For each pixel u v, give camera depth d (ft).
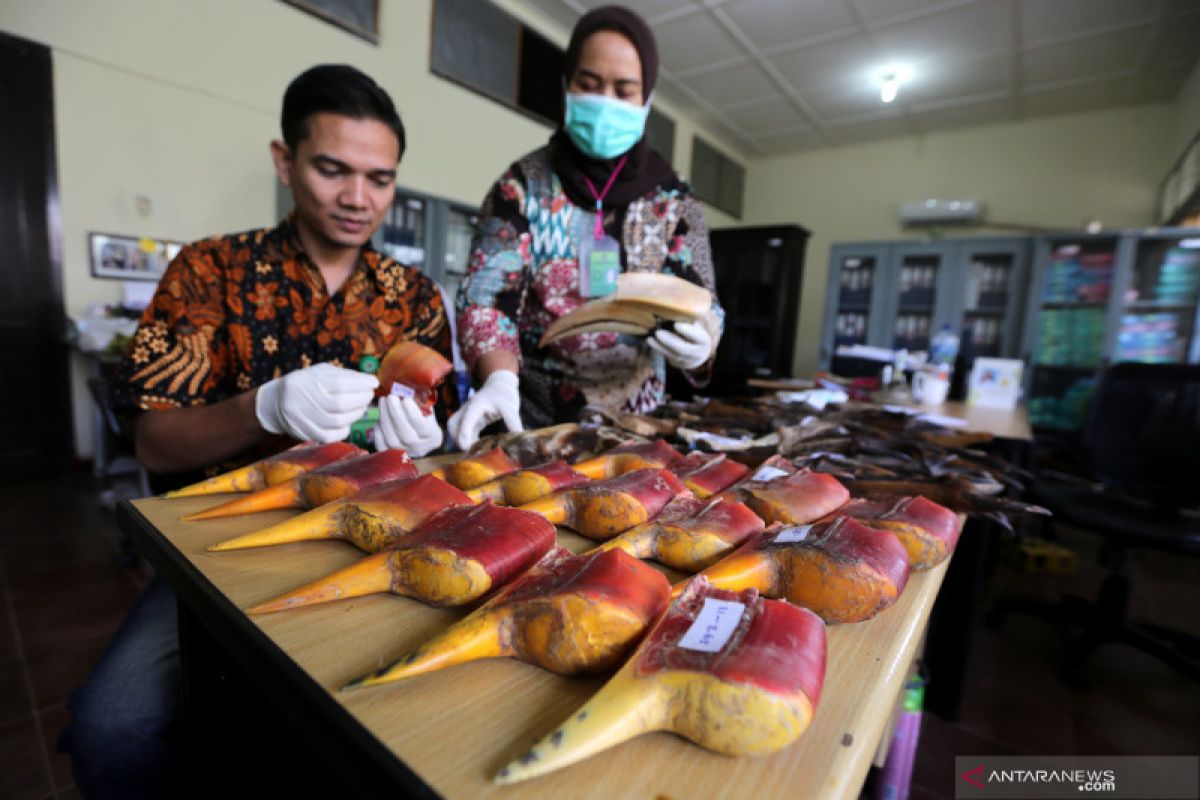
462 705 0.93
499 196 3.51
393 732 0.86
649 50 3.18
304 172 2.67
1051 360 14.15
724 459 2.14
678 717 0.85
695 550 1.39
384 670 0.97
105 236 9.02
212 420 2.31
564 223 3.48
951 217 17.06
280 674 1.01
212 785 1.65
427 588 1.19
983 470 2.34
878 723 0.93
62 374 9.05
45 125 8.38
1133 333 13.05
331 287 3.15
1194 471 5.63
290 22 10.27
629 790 0.77
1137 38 11.98
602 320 2.64
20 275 8.48
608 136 3.21
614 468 2.05
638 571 1.11
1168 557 9.00
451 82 12.65
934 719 4.88
